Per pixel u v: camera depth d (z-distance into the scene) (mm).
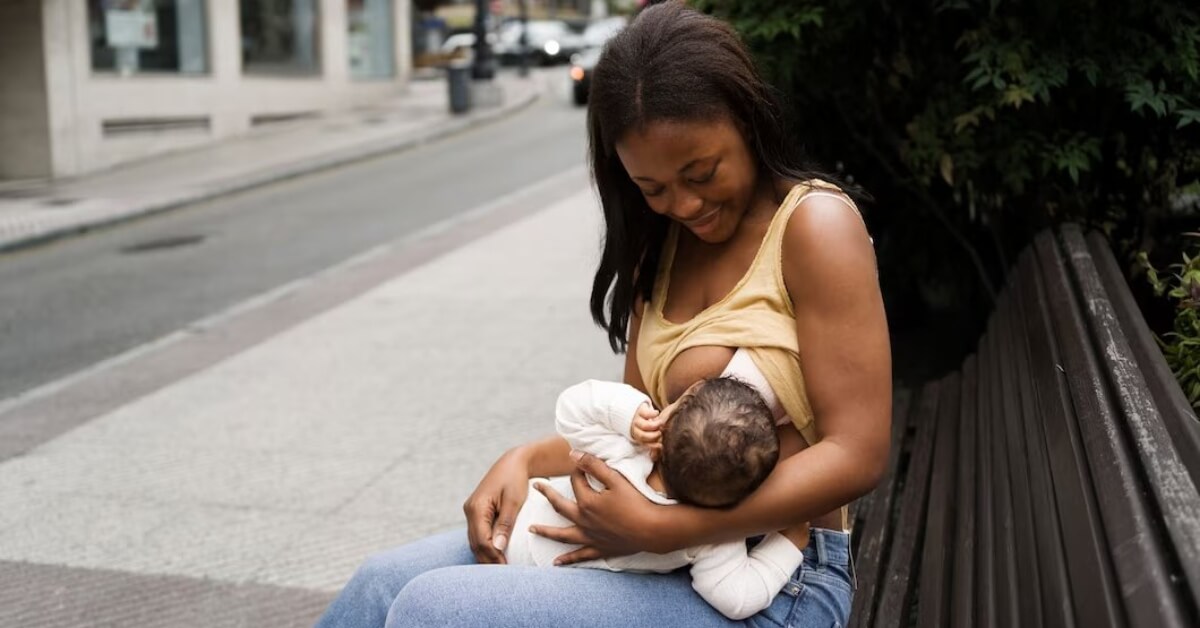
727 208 1896
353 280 8867
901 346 5293
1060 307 2811
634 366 2176
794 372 1850
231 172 16172
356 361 6457
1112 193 4188
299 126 21562
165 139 18375
